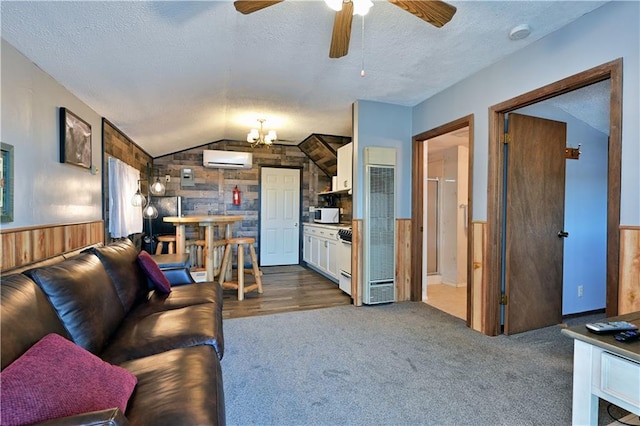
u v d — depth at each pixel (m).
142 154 4.73
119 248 2.34
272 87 3.20
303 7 1.88
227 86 3.15
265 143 4.64
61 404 0.87
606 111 3.14
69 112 2.37
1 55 1.66
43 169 2.05
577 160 3.28
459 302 3.77
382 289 3.64
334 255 4.63
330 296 3.99
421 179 3.86
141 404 1.04
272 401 1.77
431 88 3.28
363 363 2.21
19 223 1.79
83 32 1.77
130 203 3.79
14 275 1.28
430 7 1.59
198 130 4.58
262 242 6.09
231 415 1.65
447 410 1.69
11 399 0.79
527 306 2.86
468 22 2.10
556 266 3.02
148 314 1.98
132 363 1.34
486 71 2.79
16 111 1.77
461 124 3.10
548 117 3.10
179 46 2.16
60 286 1.40
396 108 3.79
